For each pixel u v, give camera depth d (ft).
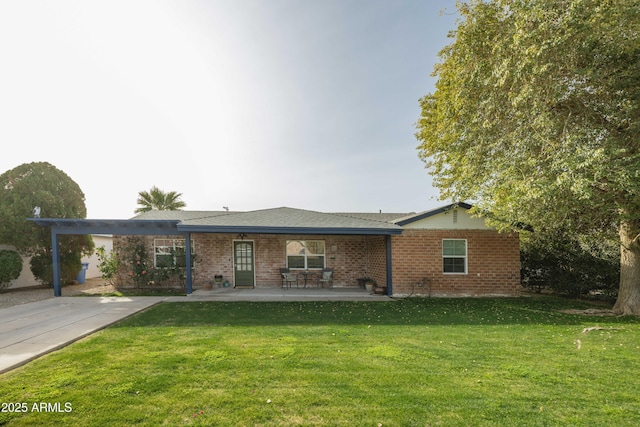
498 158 26.07
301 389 11.86
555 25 19.84
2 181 42.32
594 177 19.74
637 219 25.88
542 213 25.12
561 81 21.49
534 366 14.35
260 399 11.07
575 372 13.69
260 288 41.75
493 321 23.81
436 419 9.86
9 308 28.14
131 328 21.15
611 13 18.62
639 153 20.38
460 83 28.45
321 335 19.44
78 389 11.80
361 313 26.55
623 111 21.70
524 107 22.90
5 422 9.60
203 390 11.74
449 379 12.85
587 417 10.00
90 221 34.88
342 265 44.39
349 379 12.78
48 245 43.91
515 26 22.04
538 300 34.42
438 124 38.75
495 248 37.35
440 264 36.94
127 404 10.70
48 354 15.84
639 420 9.84
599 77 20.88
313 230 34.94
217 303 31.22
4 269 39.24
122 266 42.45
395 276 36.55
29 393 11.46
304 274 42.75
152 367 13.93
